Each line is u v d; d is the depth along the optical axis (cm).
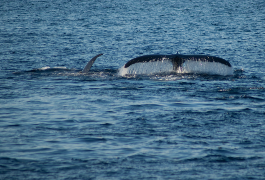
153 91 6550
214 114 5197
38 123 4838
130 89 6694
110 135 4394
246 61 9688
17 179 3281
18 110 5422
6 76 7769
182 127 4669
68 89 6706
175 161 3675
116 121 4919
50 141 4203
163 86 6900
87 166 3559
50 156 3791
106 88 6775
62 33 16238
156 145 4084
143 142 4172
